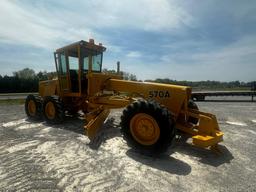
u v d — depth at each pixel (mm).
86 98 6574
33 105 7863
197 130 4262
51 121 6879
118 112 9078
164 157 4078
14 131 6016
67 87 7027
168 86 4629
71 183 3084
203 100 16172
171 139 3938
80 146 4680
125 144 4789
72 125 6672
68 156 4105
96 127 5328
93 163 3779
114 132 5723
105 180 3170
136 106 4230
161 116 3930
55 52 7172
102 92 5980
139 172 3438
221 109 10570
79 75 6512
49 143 4891
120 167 3621
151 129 4082
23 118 8055
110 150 4434
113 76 6168
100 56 7191
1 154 4219
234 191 2895
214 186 3021
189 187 2990
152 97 4832
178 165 3717
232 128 6434
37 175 3328
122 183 3082
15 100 15109
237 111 9867
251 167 3648
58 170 3498
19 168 3576
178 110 4488
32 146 4684
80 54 6414
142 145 4184
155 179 3209
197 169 3562
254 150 4469
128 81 5375
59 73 7238
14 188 2957
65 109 6969
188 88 4551
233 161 3900
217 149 4270
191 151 4391
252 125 6855
